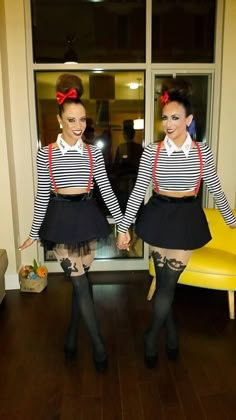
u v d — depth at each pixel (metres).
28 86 3.20
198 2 3.21
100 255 3.65
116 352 2.27
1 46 2.87
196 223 1.86
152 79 3.30
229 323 2.63
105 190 1.98
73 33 3.21
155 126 3.45
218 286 2.62
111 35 3.23
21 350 2.29
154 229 1.86
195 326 2.59
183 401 1.84
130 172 3.52
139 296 3.06
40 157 1.83
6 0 3.00
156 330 2.04
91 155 1.87
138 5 3.18
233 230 2.96
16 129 3.25
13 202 3.19
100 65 3.24
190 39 3.27
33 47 3.18
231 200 3.53
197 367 2.12
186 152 1.75
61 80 1.81
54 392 1.91
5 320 2.67
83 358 2.21
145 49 3.23
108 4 3.18
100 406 1.81
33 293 3.14
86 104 3.37
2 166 3.01
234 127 3.39
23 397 1.88
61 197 1.87
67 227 1.85
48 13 3.16
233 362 2.17
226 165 3.46
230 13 3.15
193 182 1.81
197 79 3.37
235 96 3.32
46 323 2.62
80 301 1.99
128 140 3.47
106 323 2.62
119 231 2.01
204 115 3.46
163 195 1.87
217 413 1.76
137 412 1.77
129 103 3.39
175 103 1.70
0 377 2.04
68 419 1.72
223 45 3.22
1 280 2.93
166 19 3.22
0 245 3.16
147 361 2.10
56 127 3.37
